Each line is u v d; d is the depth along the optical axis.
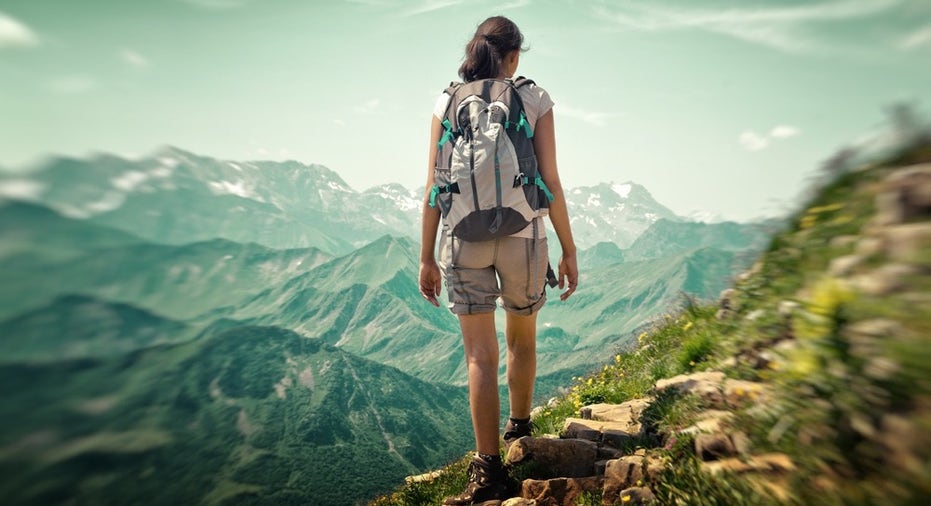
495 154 3.40
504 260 3.62
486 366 3.77
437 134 3.79
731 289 4.98
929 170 2.67
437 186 3.61
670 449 3.27
